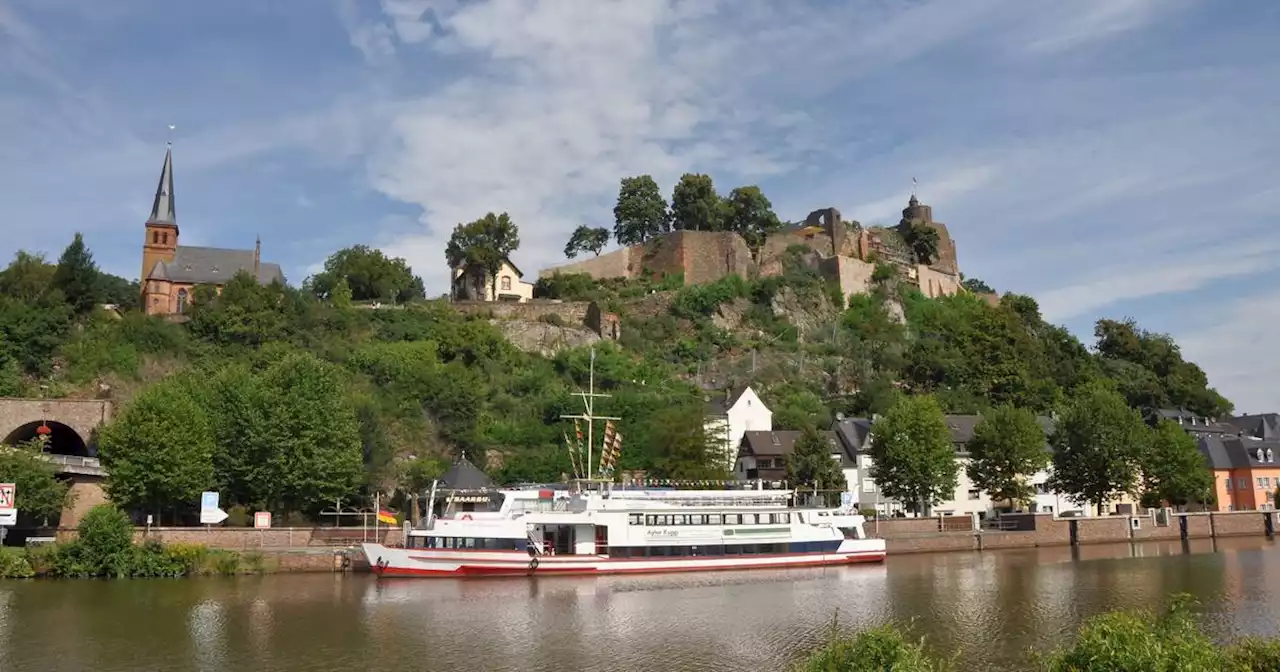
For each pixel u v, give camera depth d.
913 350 132.00
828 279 145.38
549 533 63.31
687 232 142.25
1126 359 163.38
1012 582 59.16
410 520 76.75
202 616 46.72
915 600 52.00
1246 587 55.88
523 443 93.81
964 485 101.62
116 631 42.97
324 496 71.50
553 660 38.06
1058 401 129.12
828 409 115.44
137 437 68.25
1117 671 19.67
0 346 91.31
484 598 53.03
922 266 164.12
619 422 96.44
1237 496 116.25
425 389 95.50
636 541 63.09
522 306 123.06
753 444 99.81
